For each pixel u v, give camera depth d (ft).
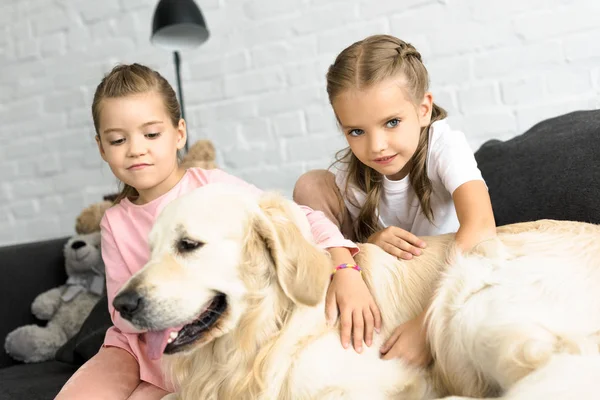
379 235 4.94
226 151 9.40
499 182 6.18
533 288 3.98
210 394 4.32
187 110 9.59
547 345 3.67
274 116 9.12
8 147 10.80
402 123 5.01
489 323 3.89
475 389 4.01
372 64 4.96
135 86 5.13
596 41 7.54
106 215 5.61
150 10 9.82
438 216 5.80
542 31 7.76
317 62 8.85
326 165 8.87
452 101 8.18
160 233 4.18
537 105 7.82
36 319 7.31
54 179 10.51
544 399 3.34
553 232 4.45
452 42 8.14
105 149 5.22
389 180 5.71
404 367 4.11
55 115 10.47
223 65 9.36
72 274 7.31
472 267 4.18
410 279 4.50
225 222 4.08
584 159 5.61
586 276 4.05
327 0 8.74
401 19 8.37
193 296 3.93
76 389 4.55
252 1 9.15
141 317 3.84
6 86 10.75
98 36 10.16
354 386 3.94
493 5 7.94
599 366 3.48
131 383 4.85
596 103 7.57
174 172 5.59
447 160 5.35
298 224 4.40
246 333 4.15
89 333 6.14
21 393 5.28
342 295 4.25
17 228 10.75
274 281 4.21
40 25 10.51
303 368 4.01
